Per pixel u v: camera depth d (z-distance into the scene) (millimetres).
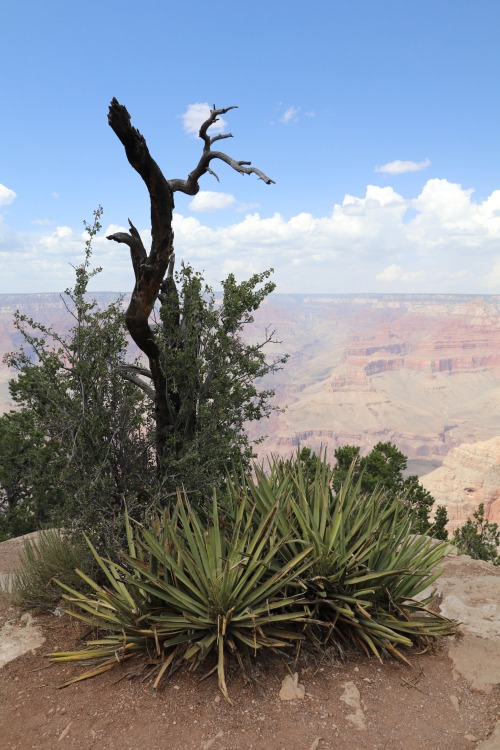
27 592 5656
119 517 5676
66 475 5652
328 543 4652
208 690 3984
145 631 4172
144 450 6316
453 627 4820
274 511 4820
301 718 3705
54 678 4301
